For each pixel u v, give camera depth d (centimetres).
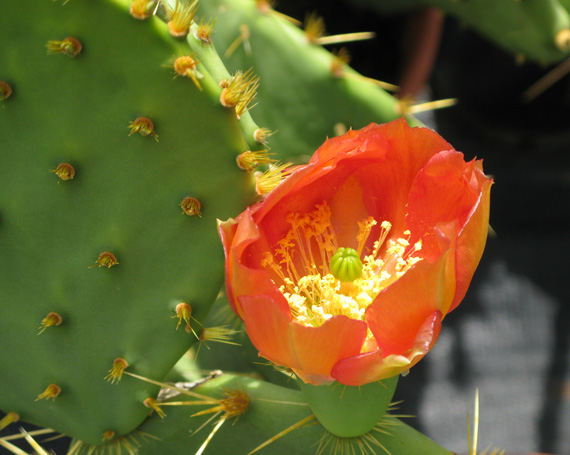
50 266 54
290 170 53
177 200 53
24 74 52
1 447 64
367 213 54
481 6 66
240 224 51
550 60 67
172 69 51
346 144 51
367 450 54
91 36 51
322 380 51
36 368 55
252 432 55
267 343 50
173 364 55
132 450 56
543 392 81
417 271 49
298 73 62
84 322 54
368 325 50
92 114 52
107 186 53
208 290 54
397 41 83
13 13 51
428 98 101
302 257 54
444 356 84
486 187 50
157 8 52
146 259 53
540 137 97
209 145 52
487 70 93
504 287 88
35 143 53
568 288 88
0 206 53
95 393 55
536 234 92
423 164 52
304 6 82
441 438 78
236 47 62
